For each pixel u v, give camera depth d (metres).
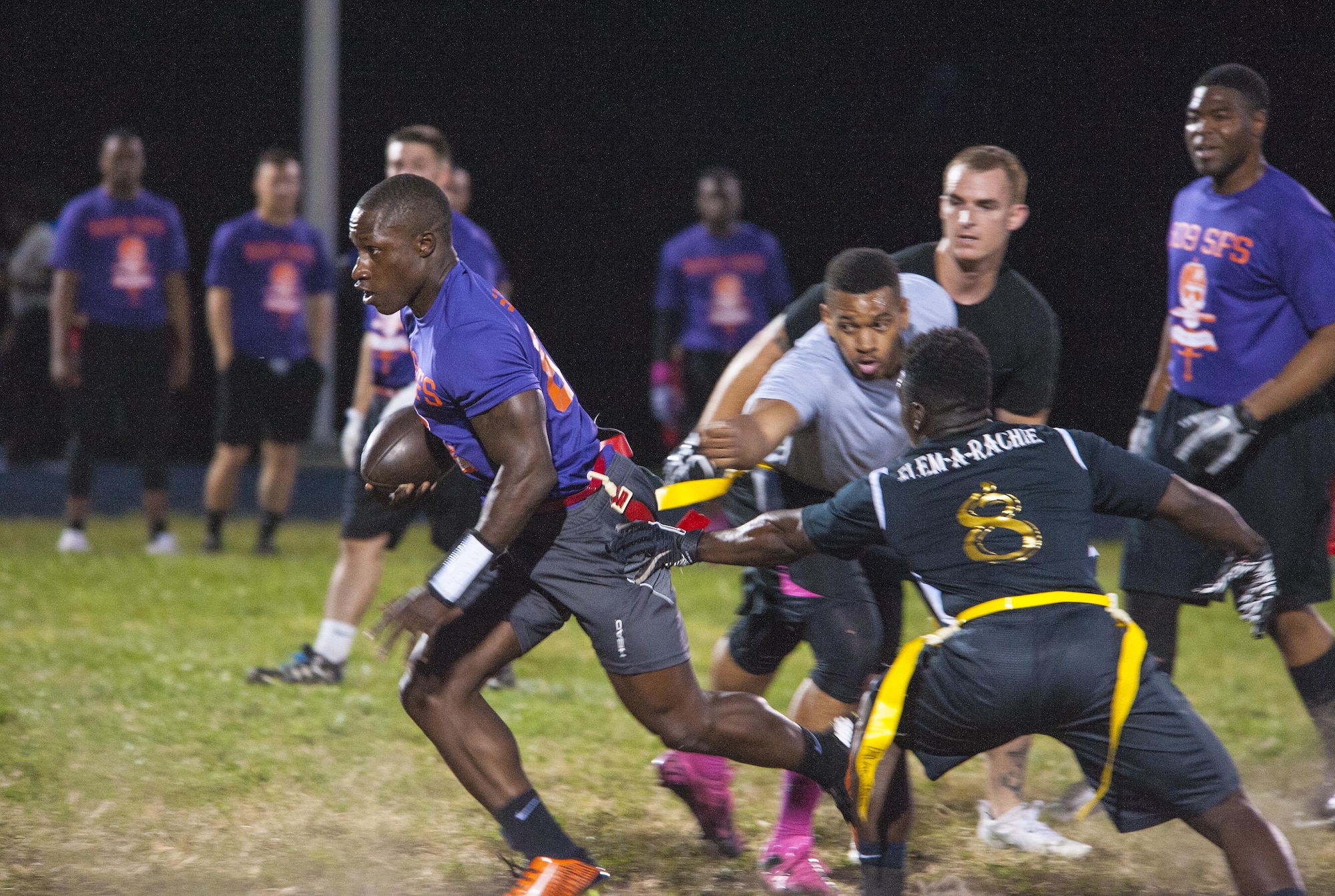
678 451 16.80
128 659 27.77
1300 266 19.97
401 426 16.77
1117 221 67.88
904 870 16.03
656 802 20.23
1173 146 67.25
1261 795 20.98
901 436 17.52
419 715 15.80
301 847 17.98
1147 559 20.36
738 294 45.69
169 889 16.52
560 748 22.75
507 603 16.03
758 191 77.69
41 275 57.56
